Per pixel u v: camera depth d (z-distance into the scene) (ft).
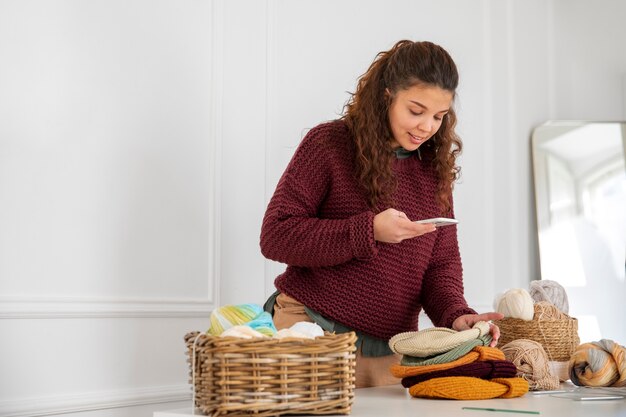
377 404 5.11
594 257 14.30
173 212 9.18
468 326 6.24
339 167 6.42
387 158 6.39
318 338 4.69
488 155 13.55
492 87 13.70
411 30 12.30
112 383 8.50
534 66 14.44
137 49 8.87
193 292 9.36
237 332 4.74
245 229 9.95
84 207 8.32
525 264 13.99
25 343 7.80
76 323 8.22
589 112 14.80
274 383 4.57
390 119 6.39
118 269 8.61
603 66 14.76
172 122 9.20
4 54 7.72
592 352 6.76
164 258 9.06
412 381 5.69
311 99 10.77
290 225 6.13
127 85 8.76
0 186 7.65
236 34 9.94
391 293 6.50
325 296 6.38
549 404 5.17
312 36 10.83
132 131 8.80
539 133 14.29
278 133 10.36
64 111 8.18
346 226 5.90
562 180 14.30
